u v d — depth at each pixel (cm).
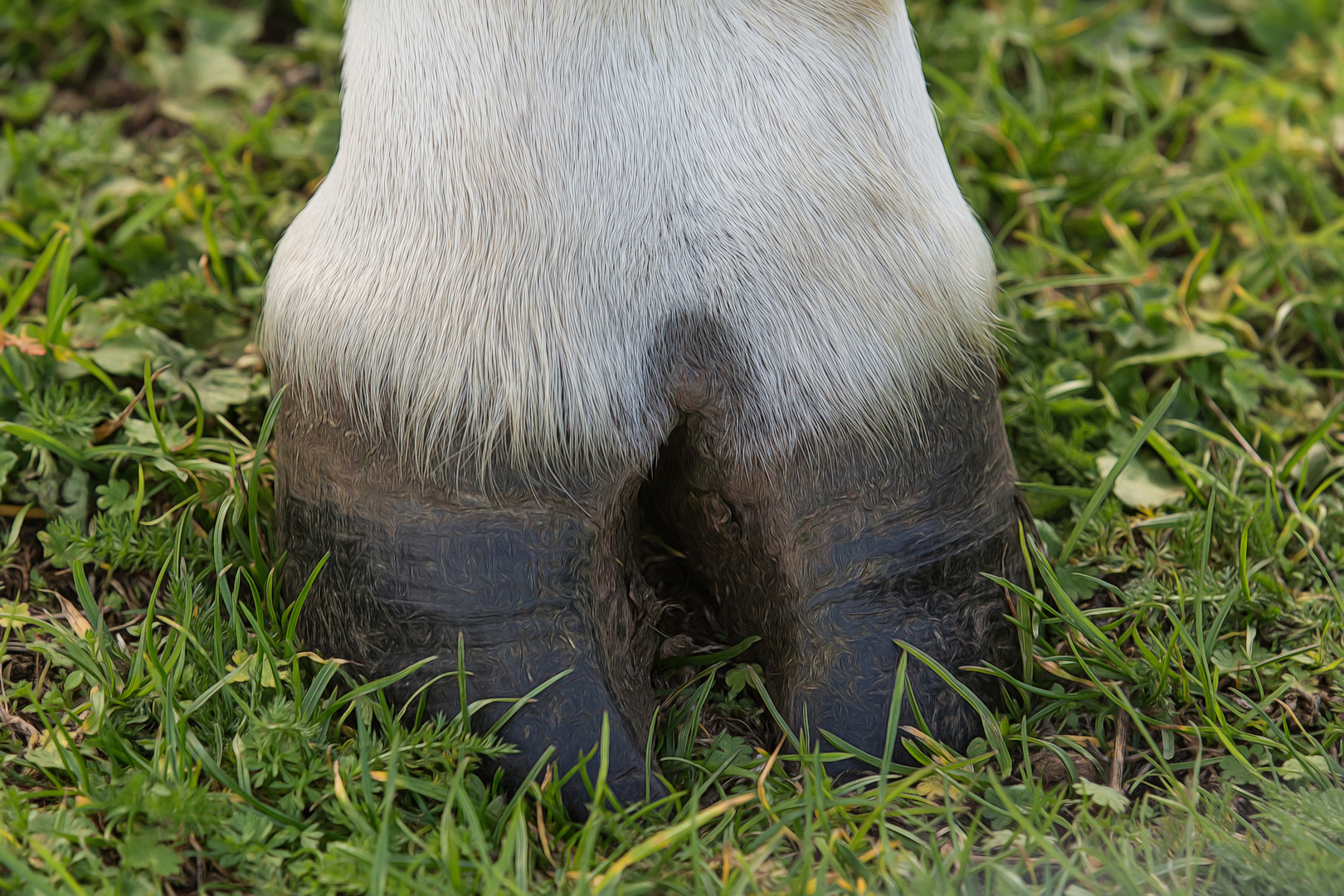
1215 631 257
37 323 316
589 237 213
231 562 268
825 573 230
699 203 215
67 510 276
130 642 264
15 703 250
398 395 219
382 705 230
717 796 239
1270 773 245
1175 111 404
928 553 234
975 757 234
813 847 218
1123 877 208
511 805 219
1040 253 363
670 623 267
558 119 211
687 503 241
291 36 439
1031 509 298
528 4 209
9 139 361
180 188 344
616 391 218
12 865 196
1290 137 404
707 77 213
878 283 222
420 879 209
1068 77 430
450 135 214
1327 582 289
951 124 377
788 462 224
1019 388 321
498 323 215
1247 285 362
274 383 243
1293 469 315
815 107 218
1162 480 308
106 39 424
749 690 258
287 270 235
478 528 222
